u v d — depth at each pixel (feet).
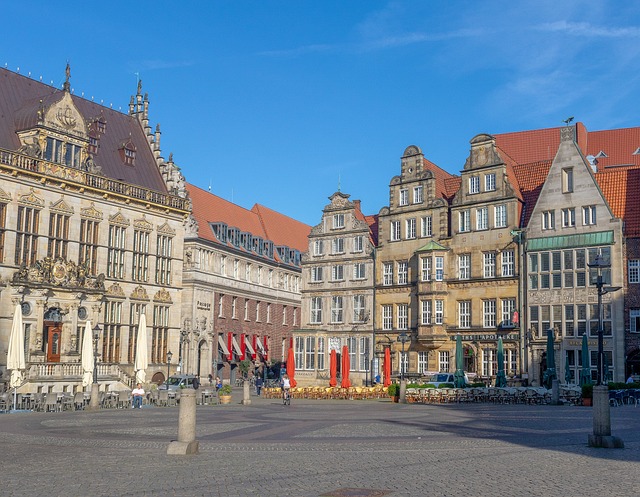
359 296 254.27
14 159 199.72
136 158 254.68
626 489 49.78
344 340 255.09
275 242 348.79
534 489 49.75
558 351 205.36
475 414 128.88
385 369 203.31
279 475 56.29
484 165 227.61
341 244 261.24
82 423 113.80
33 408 155.94
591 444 75.51
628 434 88.89
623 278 198.18
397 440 83.76
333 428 100.89
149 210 244.83
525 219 222.48
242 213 337.31
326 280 262.67
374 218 274.77
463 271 229.04
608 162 259.39
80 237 220.02
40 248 207.00
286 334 344.28
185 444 70.33
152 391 181.16
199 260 276.82
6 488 51.06
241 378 301.43
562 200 209.97
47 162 208.54
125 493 48.47
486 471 58.08
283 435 91.25
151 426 107.34
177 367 252.21
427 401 174.81
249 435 91.50
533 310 211.82
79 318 216.13
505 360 215.72
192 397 72.02
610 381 189.57
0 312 194.18
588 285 202.80
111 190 229.25
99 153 239.50
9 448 77.56
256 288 318.65
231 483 52.42
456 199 232.32
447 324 228.63
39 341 202.08
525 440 82.69
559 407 150.82
